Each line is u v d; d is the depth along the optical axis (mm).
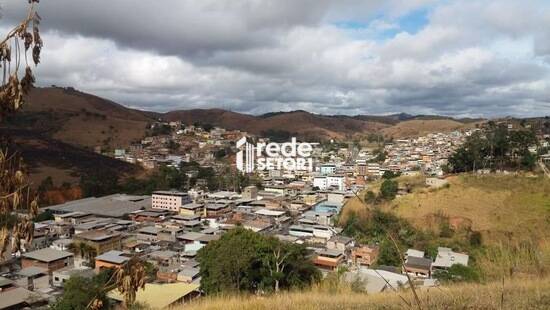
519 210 43906
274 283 17281
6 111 3129
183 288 20531
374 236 42344
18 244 3057
